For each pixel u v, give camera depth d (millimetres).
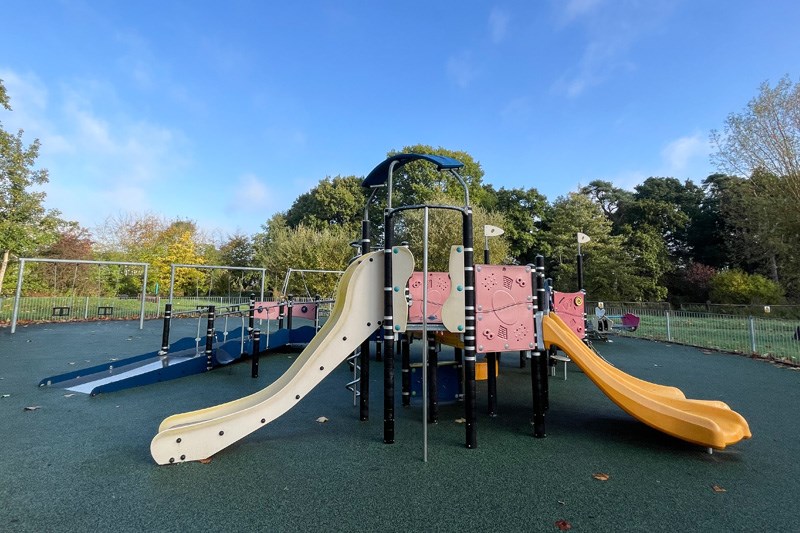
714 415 3504
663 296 26766
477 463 3027
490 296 3609
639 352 9188
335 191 31609
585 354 3881
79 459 3059
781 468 2965
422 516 2250
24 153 15750
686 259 32281
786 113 14219
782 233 14867
